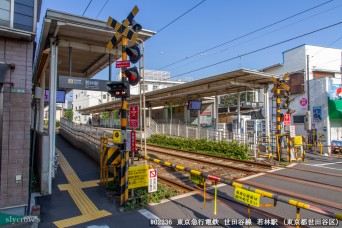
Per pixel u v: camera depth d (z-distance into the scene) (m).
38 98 7.48
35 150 9.55
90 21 7.41
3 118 5.49
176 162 12.86
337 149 16.55
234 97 39.97
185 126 22.47
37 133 9.27
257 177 9.59
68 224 5.45
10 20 5.52
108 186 7.88
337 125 18.39
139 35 8.07
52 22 7.12
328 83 18.23
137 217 5.74
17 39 5.70
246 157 14.20
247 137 18.08
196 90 18.42
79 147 17.00
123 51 6.67
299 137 13.93
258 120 19.92
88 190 7.93
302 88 20.61
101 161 8.73
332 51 22.69
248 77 14.81
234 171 10.76
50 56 7.99
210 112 28.25
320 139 17.88
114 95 6.62
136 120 7.57
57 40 7.96
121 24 6.65
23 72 5.73
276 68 24.22
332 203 6.62
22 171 5.64
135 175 6.46
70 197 7.28
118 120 37.62
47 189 7.55
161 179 9.06
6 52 5.61
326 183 8.66
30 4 5.75
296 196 7.23
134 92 50.28
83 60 10.96
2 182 5.44
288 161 13.13
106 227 5.27
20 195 5.61
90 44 8.86
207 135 19.61
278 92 13.91
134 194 6.67
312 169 11.12
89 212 6.12
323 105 18.30
